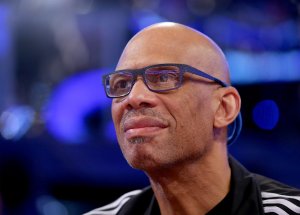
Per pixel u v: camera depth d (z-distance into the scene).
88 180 5.64
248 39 6.46
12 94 6.61
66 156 5.67
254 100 6.34
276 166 5.43
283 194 2.14
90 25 6.62
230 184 2.19
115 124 2.13
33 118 6.22
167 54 2.06
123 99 2.07
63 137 6.13
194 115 2.04
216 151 2.15
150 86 2.01
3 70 6.66
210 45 2.18
